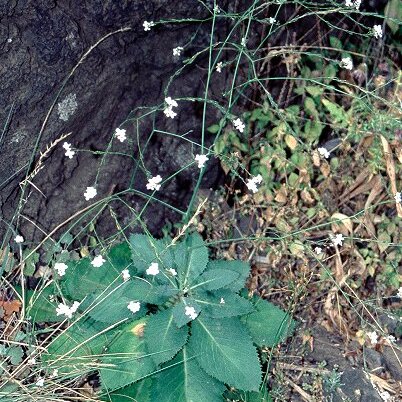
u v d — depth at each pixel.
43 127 0.71
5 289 0.72
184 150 0.86
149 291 0.68
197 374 0.65
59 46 0.69
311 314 0.81
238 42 0.84
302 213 0.85
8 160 0.71
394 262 0.81
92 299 0.69
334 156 0.90
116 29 0.72
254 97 0.89
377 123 0.79
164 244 0.71
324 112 0.92
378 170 0.82
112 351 0.67
